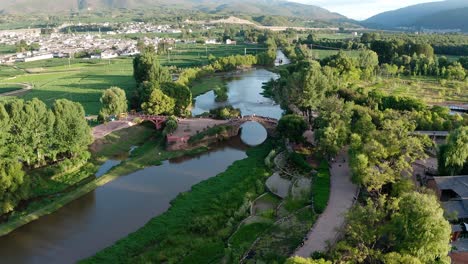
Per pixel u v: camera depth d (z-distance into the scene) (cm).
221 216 10138
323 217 9025
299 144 14538
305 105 16112
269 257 7975
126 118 17988
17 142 12244
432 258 6400
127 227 10212
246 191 11488
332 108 14000
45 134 12888
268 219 9731
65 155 13975
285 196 11131
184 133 16225
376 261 6762
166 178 13150
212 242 8938
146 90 18675
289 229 9106
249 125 19025
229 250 8406
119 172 13425
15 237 9831
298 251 7769
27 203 11300
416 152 10900
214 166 14150
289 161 13450
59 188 12275
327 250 7544
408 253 6391
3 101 12325
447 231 6356
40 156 13112
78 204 11431
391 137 10338
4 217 10619
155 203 11419
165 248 8950
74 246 9444
